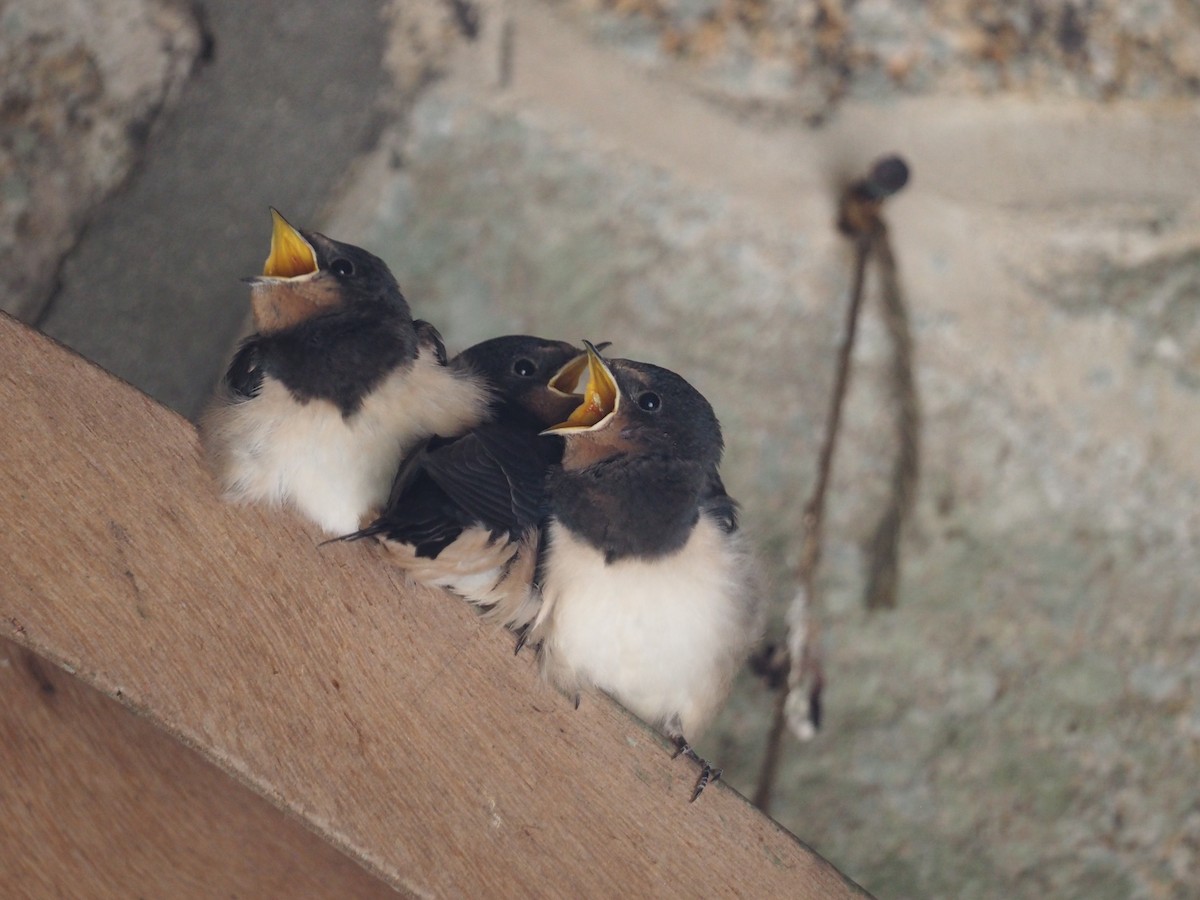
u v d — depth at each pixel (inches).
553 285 233.5
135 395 151.8
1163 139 244.4
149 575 145.6
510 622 170.9
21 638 138.6
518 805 152.2
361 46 229.5
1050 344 240.7
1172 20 245.9
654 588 183.9
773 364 237.5
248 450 159.5
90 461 147.1
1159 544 238.8
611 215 237.0
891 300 238.2
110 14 219.9
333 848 157.2
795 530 233.9
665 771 159.6
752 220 239.5
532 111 235.3
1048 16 245.0
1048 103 243.8
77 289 210.5
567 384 210.1
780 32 241.8
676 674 183.9
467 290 230.2
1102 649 234.4
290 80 224.8
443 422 176.6
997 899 221.8
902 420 237.6
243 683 145.1
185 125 220.1
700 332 236.7
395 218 228.4
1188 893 224.7
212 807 155.3
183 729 141.3
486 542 162.9
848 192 238.1
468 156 232.8
